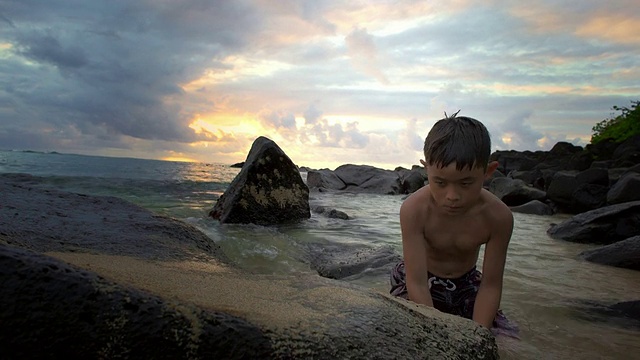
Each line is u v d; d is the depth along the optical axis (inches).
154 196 171.0
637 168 270.4
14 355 19.9
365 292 33.6
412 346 27.5
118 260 36.4
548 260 88.1
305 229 116.0
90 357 20.6
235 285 31.0
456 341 30.6
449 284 48.7
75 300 20.9
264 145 128.5
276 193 126.0
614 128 545.6
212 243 66.9
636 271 81.4
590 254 90.5
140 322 21.4
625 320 52.3
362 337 26.1
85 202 73.4
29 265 20.8
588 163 400.2
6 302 20.1
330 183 318.0
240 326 23.0
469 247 47.0
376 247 91.4
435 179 40.6
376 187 309.9
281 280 35.9
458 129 39.8
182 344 21.6
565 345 44.1
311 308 28.4
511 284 66.3
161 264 42.3
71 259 31.6
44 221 54.8
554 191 232.8
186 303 23.1
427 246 48.3
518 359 39.6
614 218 117.6
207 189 217.0
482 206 45.5
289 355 23.0
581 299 59.7
